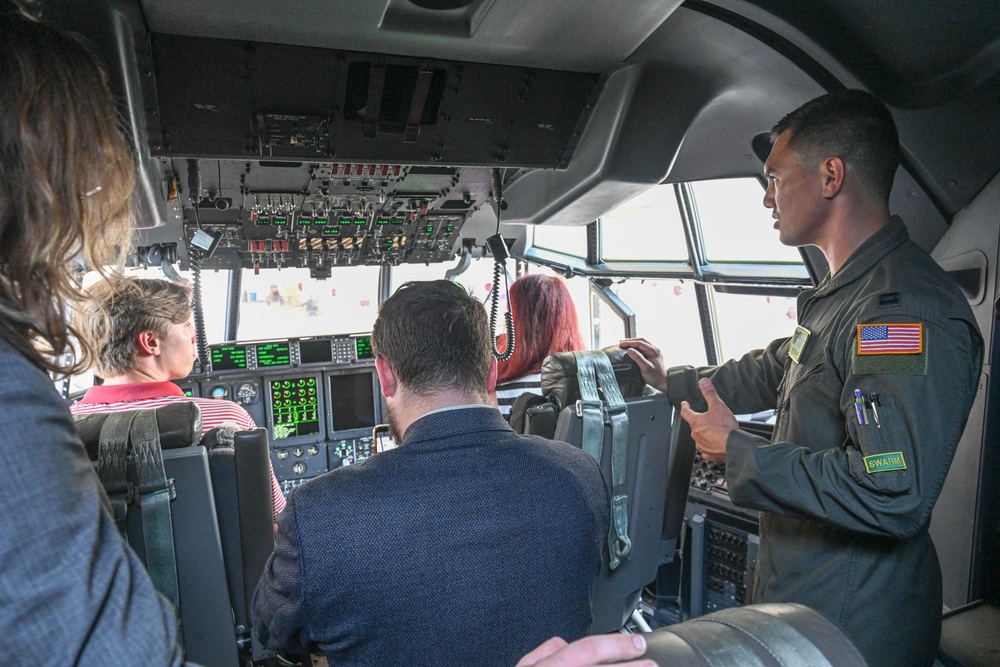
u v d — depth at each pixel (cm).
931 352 129
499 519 106
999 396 203
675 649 52
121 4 145
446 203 312
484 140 212
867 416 130
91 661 48
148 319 213
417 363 114
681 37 194
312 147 197
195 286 450
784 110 232
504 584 106
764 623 56
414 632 104
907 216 233
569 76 203
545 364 209
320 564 101
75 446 55
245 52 170
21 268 58
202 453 168
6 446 48
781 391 170
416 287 121
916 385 127
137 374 217
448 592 104
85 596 49
